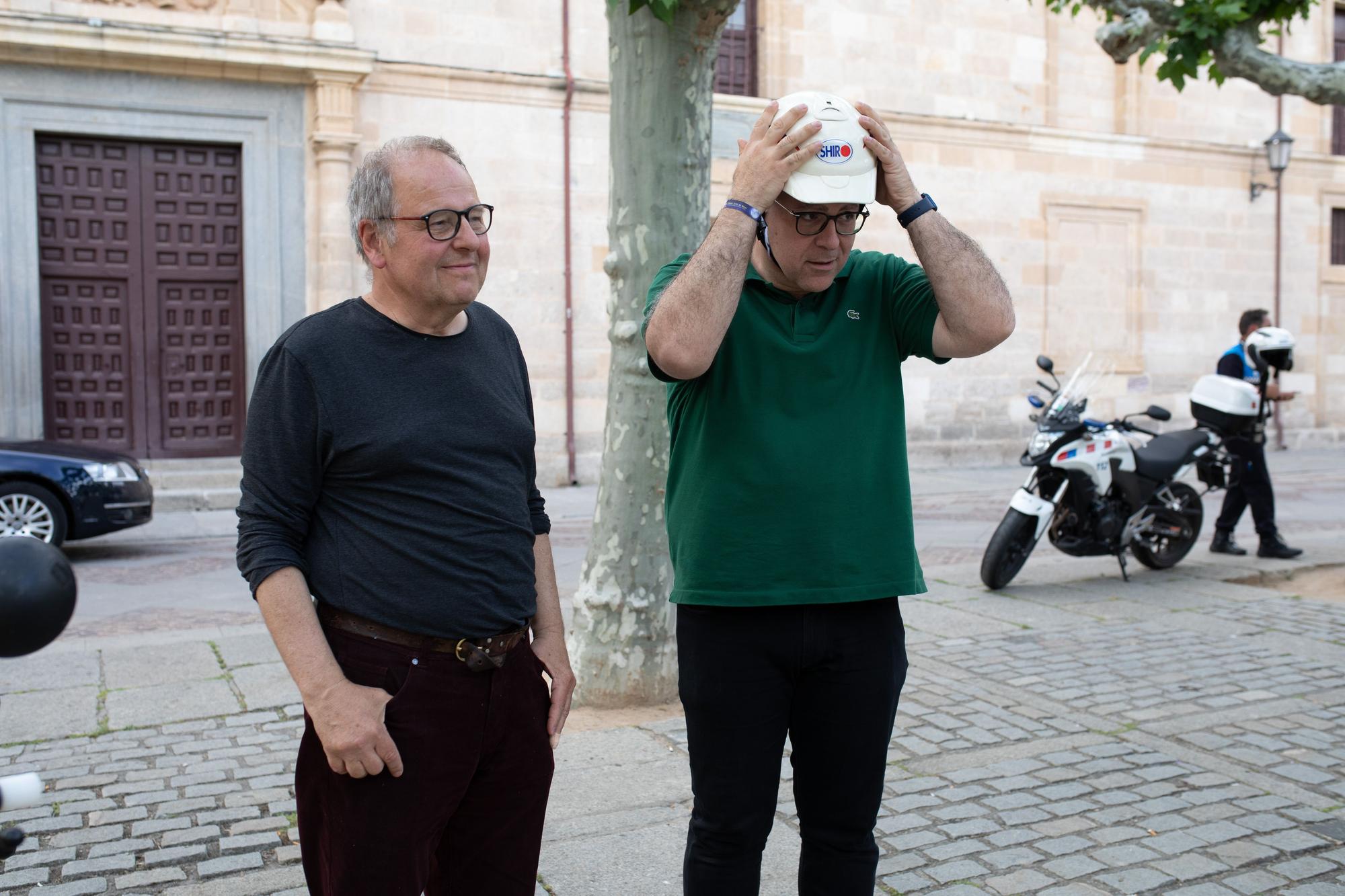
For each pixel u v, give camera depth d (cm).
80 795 371
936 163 1639
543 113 1378
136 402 1257
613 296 463
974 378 1680
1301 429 1938
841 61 1576
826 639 220
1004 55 1680
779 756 226
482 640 200
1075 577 752
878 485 221
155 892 301
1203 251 1838
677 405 230
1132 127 1777
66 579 120
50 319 1221
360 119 1300
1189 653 554
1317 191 1922
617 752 407
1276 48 1867
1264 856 321
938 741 425
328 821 197
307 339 195
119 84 1205
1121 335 1788
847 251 217
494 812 211
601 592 466
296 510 195
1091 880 306
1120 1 674
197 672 523
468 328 212
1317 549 854
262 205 1268
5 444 888
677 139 451
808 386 219
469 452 201
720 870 223
